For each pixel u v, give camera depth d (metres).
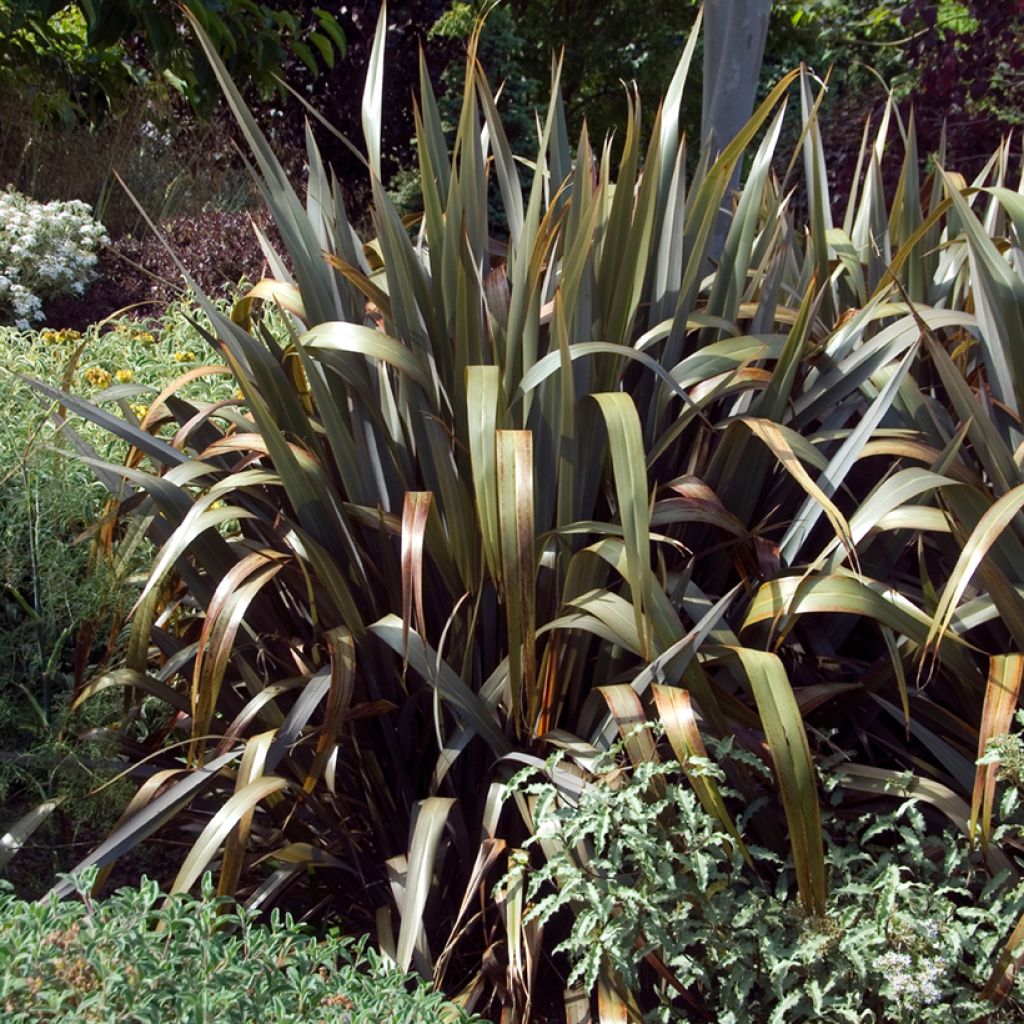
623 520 1.87
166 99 9.46
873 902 1.88
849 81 9.77
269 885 2.22
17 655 2.66
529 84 13.91
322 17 8.82
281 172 2.37
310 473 2.21
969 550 1.85
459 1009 1.80
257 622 2.43
